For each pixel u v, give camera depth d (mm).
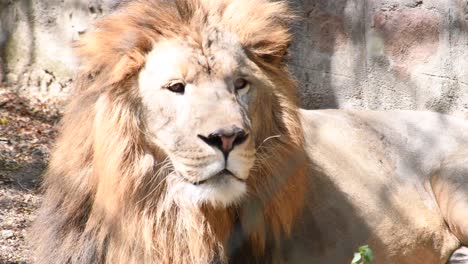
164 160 7078
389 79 11812
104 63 7168
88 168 7309
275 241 7586
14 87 14562
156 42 7141
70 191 7418
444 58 11383
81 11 13945
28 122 13203
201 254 7168
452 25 11273
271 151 7312
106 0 13547
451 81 11383
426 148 9781
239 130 6684
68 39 14164
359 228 8609
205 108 6805
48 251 7664
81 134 7289
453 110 11438
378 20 11750
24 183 11086
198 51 7055
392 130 9805
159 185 7102
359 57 11961
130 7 7398
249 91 7137
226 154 6719
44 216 7805
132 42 7078
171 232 7152
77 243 7457
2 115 13344
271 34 7469
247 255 7551
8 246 9375
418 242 9219
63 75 14297
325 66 12219
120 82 7055
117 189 7066
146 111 7039
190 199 7008
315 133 9070
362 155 9266
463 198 9336
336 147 9094
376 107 11984
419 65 11578
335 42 12094
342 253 8391
